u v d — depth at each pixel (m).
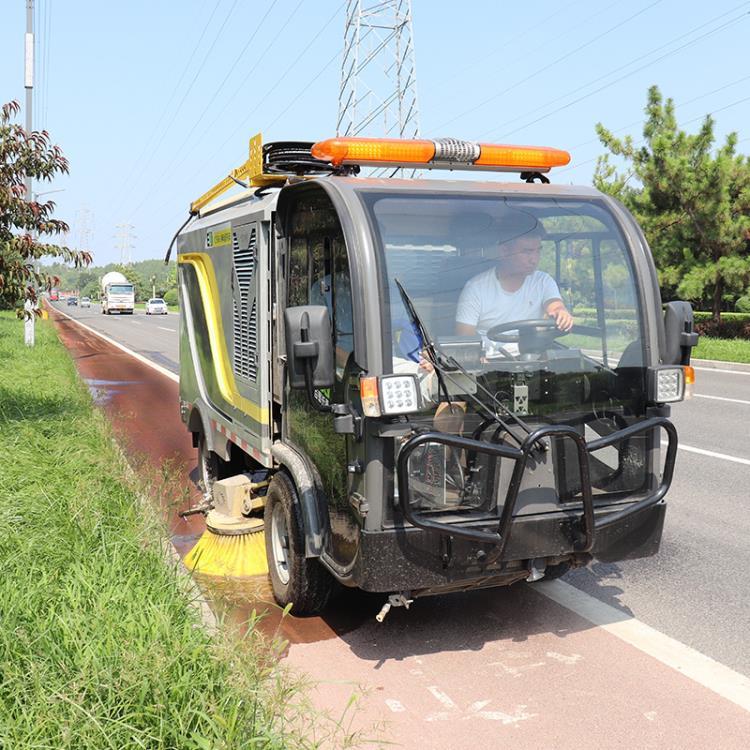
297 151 5.65
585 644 4.42
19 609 3.71
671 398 4.29
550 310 4.19
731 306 38.88
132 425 11.73
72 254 9.02
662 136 22.88
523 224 4.22
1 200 8.73
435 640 4.49
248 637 4.21
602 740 3.47
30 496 5.84
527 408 4.07
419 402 3.75
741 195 22.69
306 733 3.37
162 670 3.14
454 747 3.41
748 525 6.51
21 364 16.92
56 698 3.04
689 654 4.29
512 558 4.02
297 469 4.60
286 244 4.88
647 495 4.38
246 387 5.69
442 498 3.95
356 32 32.53
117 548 4.69
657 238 23.83
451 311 4.00
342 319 4.11
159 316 64.44
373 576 3.87
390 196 4.07
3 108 8.95
